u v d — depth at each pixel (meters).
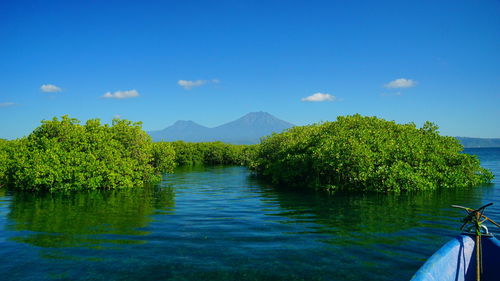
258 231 11.23
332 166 20.88
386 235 10.53
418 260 8.34
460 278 6.03
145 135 27.53
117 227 11.82
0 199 18.16
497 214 13.27
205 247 9.55
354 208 15.09
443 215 13.32
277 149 31.05
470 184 22.69
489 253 6.39
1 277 7.52
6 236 10.65
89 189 22.31
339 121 25.56
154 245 9.73
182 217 13.49
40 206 15.95
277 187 24.19
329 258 8.58
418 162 20.78
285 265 8.16
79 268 8.02
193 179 30.83
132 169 25.14
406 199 17.31
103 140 24.25
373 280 7.21
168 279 7.40
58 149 21.88
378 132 22.72
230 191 21.94
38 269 7.95
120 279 7.40
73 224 12.28
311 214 13.95
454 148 23.72
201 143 64.50
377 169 19.88
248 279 7.38
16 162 21.89
